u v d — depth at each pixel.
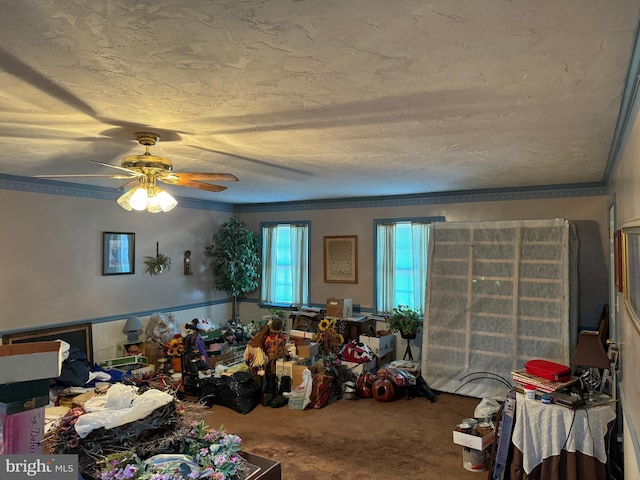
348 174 4.25
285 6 1.27
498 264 4.81
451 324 4.97
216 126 2.55
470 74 1.78
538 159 3.50
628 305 2.13
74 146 3.04
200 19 1.35
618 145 2.77
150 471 1.55
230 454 1.78
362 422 4.13
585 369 3.95
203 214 6.66
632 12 1.30
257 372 4.64
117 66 1.71
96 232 5.16
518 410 2.90
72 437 1.63
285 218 6.88
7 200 4.36
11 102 2.12
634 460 2.08
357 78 1.83
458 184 4.95
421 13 1.31
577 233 4.86
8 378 1.49
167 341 5.35
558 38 1.47
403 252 5.93
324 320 5.60
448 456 3.45
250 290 7.04
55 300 4.75
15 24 1.38
